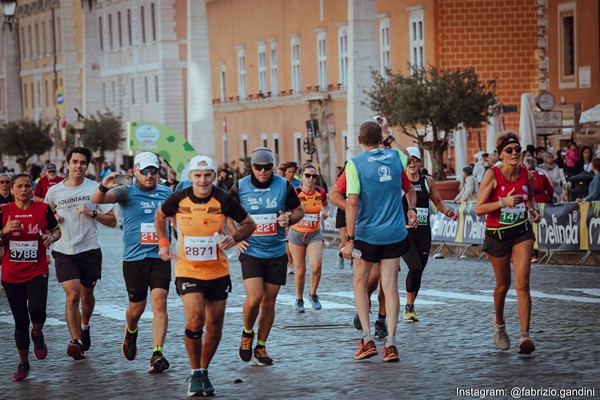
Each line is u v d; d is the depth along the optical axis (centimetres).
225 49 10319
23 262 1936
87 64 10288
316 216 2608
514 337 2128
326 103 8525
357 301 1945
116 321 2541
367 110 5384
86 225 2072
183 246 1708
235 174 7581
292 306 2705
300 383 1767
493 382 1711
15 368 2002
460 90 5734
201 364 1733
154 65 12050
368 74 5366
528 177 1967
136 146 6650
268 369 1900
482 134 6719
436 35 6881
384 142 2131
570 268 3431
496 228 1958
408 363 1897
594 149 5309
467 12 6844
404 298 2781
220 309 1722
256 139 9806
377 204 1922
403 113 5728
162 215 1731
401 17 7262
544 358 1900
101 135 10219
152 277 1931
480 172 4550
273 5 9325
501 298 1981
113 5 12900
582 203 3506
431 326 2303
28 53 15738
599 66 6122
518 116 6819
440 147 5834
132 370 1931
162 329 1908
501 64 6825
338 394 1672
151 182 1956
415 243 2388
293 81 9056
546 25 6631
